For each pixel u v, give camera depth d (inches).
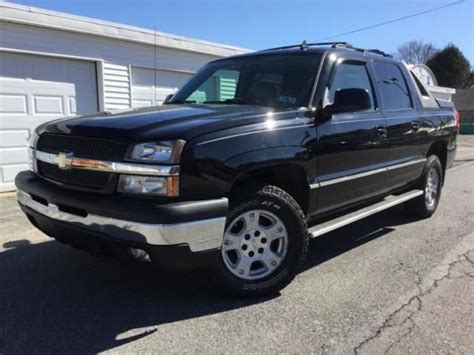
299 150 140.9
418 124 211.2
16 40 323.9
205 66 202.7
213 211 119.6
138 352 112.0
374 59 194.4
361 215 177.8
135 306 135.6
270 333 121.3
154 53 422.0
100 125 128.0
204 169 118.6
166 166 114.7
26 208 145.9
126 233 114.3
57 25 342.6
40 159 141.9
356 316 131.2
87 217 120.9
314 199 152.2
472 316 132.0
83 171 125.5
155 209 112.3
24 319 127.4
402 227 226.7
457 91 2298.2
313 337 119.6
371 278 159.3
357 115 171.0
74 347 113.9
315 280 156.7
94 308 134.2
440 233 217.0
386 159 188.5
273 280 141.9
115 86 394.9
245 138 128.5
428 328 125.0
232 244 134.6
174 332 121.3
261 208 136.5
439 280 158.2
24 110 336.2
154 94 430.3
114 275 157.8
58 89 356.2
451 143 252.1
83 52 366.3
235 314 131.4
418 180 227.9
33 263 169.3
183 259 118.0
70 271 161.5
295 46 183.6
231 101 165.9
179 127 121.8
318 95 154.5
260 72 171.5
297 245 144.9
